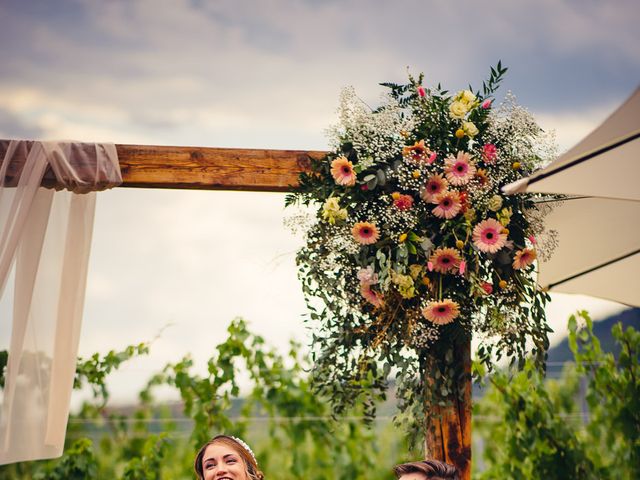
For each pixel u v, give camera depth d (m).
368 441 5.89
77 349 3.84
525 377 5.77
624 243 3.86
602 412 5.73
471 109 3.80
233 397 5.73
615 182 2.87
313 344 3.81
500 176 3.75
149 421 5.84
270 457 5.81
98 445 5.82
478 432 5.90
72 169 3.85
